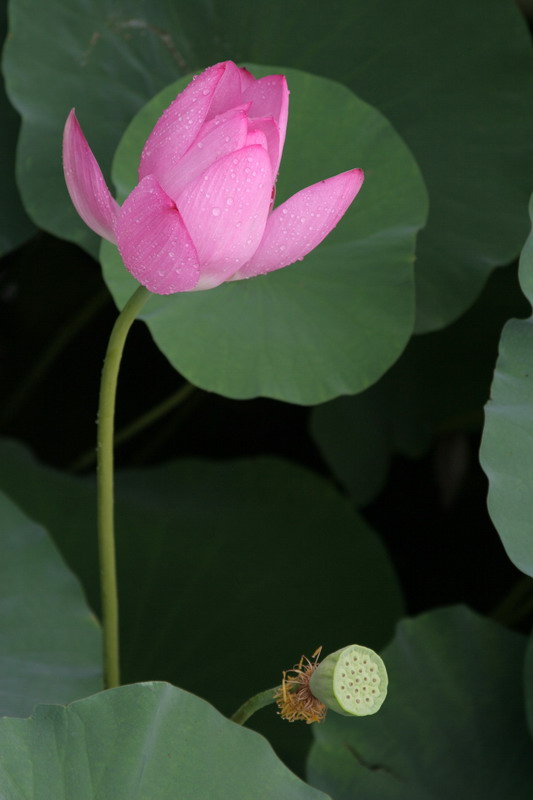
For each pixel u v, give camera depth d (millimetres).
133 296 1913
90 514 2494
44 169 2215
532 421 1977
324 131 2150
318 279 2135
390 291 2133
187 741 1874
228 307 2123
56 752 1852
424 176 2262
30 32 2215
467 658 2156
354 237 2143
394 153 2148
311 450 3463
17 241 2273
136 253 1878
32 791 1836
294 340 2125
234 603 2381
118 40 2236
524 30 2256
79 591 2135
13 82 2207
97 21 2232
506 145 2258
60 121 2217
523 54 2256
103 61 2232
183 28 2256
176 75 2256
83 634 2111
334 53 2266
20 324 3477
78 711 1865
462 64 2258
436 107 2262
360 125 2150
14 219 2275
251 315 2125
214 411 3482
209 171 1853
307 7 2264
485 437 1971
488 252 2260
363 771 2090
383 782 2088
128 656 2320
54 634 2102
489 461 1965
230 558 2469
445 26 2260
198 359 2109
